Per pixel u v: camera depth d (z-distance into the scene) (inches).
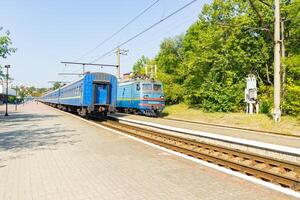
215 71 1181.7
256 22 1129.4
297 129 628.1
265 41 1177.4
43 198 215.8
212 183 249.6
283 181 268.5
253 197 214.8
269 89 1098.1
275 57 727.1
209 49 1230.3
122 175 276.1
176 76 1759.4
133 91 1143.0
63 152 387.9
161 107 1108.5
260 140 480.1
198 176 271.9
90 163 324.8
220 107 1075.9
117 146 434.6
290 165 319.6
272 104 949.2
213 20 1254.9
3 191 231.8
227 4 1182.3
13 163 324.8
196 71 1332.4
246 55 1147.9
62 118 989.2
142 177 269.1
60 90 1642.5
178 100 1765.5
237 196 217.2
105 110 938.1
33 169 298.5
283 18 967.0
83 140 493.4
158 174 279.1
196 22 1659.7
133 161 334.6
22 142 470.6
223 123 835.4
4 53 1006.4
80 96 952.9
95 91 919.0
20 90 4040.4
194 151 399.5
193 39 1678.2
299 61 797.9
